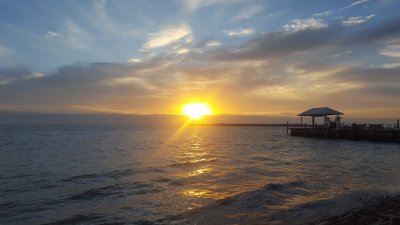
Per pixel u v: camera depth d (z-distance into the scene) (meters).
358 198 13.52
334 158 29.75
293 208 12.26
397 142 46.81
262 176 19.62
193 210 12.18
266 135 100.31
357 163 25.73
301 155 33.03
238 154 34.78
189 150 40.78
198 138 79.50
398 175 19.66
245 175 20.03
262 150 40.41
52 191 15.64
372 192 14.52
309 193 14.84
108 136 83.75
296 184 16.59
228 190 15.71
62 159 29.33
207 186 16.69
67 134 94.06
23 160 28.56
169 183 17.44
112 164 25.48
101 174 20.34
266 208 12.38
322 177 18.94
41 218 11.39
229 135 102.62
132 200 13.78
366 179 18.23
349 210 11.85
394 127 55.41
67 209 12.51
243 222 10.79
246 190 15.53
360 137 52.59
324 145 47.31
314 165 24.70
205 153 36.22
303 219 10.98
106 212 12.02
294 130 74.56
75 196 14.52
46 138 69.69
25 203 13.39
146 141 62.59
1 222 10.99
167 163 26.03
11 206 12.95
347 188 15.77
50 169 22.80
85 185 16.98
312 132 64.75
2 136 77.62
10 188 16.39
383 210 11.79
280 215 11.48
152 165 24.72
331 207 12.27
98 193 15.07
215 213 11.80
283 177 19.11
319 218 11.04
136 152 37.22
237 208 12.40
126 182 17.64
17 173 21.08
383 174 20.05
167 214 11.71
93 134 96.38
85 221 11.02
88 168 23.17
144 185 16.84
